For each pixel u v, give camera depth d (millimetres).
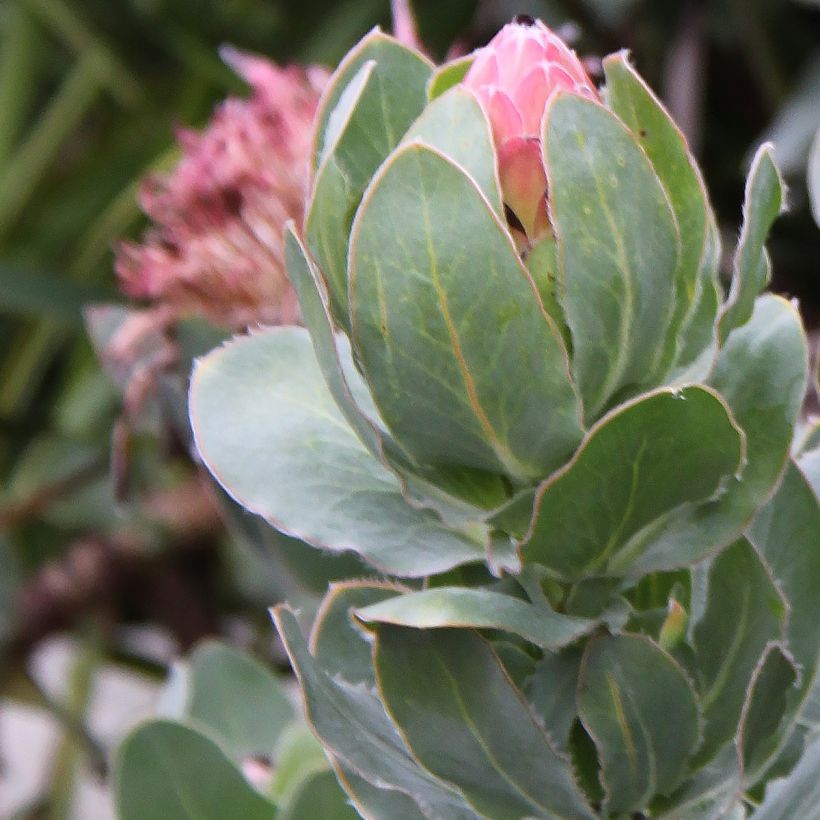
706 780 594
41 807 1344
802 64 1167
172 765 683
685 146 557
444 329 544
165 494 1298
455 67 568
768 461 571
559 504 551
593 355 553
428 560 576
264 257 803
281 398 594
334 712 586
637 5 1141
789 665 569
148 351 852
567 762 575
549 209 542
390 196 538
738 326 564
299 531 580
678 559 570
